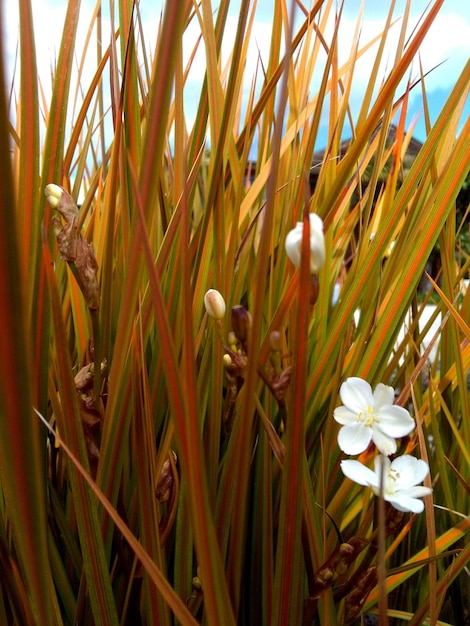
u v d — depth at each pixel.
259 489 0.24
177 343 0.24
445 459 0.29
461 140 0.26
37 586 0.16
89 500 0.20
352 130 0.33
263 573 0.22
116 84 0.24
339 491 0.25
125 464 0.25
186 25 0.25
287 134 0.33
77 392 0.21
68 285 0.31
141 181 0.16
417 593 0.33
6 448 0.14
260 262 0.14
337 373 0.25
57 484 0.28
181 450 0.15
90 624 0.24
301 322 0.15
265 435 0.23
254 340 0.15
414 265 0.26
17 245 0.12
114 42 0.24
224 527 0.22
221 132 0.22
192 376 0.14
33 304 0.21
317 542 0.22
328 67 0.26
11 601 0.23
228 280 0.25
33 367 0.21
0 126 0.11
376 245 0.26
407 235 0.28
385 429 0.18
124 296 0.18
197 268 0.25
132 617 0.24
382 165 0.35
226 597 0.16
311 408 0.26
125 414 0.22
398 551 0.33
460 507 0.32
